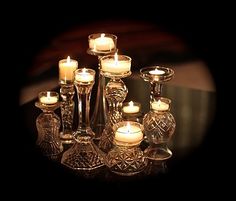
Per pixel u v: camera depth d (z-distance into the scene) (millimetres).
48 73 2305
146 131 1216
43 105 1228
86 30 2635
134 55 2551
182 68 2428
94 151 1190
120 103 1255
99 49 1255
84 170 1162
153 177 1144
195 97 1521
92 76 1172
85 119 1184
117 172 1140
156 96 1235
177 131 1337
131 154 1140
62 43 2545
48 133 1244
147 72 1235
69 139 1296
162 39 2697
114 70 1189
